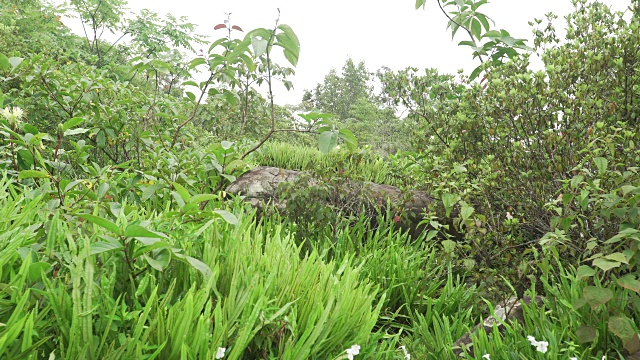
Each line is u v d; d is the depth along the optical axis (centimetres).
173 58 553
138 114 538
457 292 385
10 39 937
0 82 573
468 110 501
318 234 480
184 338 181
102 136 504
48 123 531
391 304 387
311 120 407
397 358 269
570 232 361
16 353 160
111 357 167
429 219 412
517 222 378
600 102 391
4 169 369
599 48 429
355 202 527
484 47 545
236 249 262
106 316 182
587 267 259
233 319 210
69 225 234
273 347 222
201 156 436
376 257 421
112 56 1870
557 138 396
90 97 494
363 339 249
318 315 236
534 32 507
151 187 345
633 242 261
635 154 363
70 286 189
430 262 440
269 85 441
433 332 353
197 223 284
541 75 407
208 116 750
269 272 259
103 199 310
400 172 584
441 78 549
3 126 321
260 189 560
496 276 361
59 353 176
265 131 782
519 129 448
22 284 176
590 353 259
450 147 493
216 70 500
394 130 2303
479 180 434
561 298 300
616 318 246
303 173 490
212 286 219
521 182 428
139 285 202
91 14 1797
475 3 543
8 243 207
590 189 301
